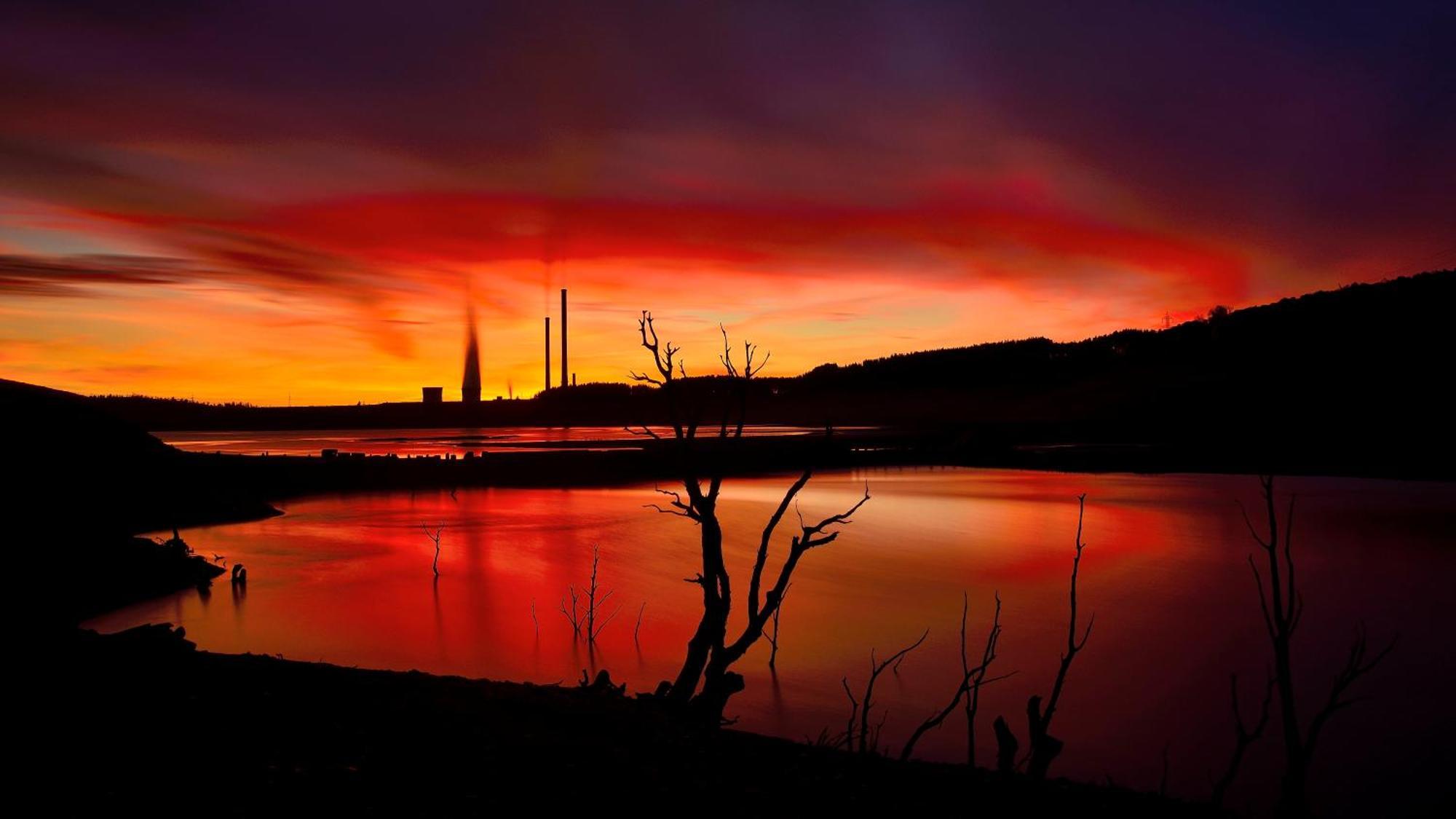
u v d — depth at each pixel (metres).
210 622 40.81
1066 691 30.11
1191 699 29.28
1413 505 74.88
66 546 47.16
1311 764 23.61
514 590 47.53
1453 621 38.97
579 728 8.98
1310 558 53.88
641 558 56.72
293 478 100.62
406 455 146.62
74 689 8.10
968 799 8.20
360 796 6.29
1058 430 164.25
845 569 52.44
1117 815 8.28
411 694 9.23
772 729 25.83
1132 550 58.06
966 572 51.50
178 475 79.69
